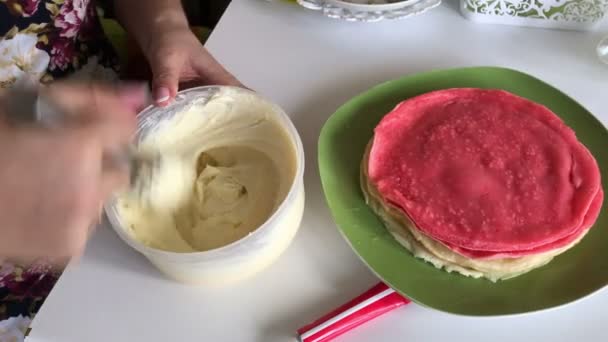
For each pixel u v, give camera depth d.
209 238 0.50
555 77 0.64
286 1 0.73
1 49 0.61
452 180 0.50
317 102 0.63
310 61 0.67
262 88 0.65
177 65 0.60
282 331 0.48
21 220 0.37
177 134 0.56
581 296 0.46
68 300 0.50
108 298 0.50
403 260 0.49
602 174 0.53
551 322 0.47
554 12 0.67
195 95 0.55
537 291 0.47
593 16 0.66
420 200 0.49
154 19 0.67
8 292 0.64
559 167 0.51
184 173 0.54
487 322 0.47
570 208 0.48
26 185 0.37
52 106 0.42
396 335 0.47
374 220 0.52
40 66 0.65
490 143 0.53
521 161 0.51
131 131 0.46
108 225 0.54
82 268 0.52
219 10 0.96
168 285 0.51
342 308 0.47
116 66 0.78
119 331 0.48
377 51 0.68
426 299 0.46
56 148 0.38
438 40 0.69
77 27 0.68
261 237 0.46
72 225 0.38
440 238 0.47
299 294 0.50
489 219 0.48
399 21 0.71
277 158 0.54
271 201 0.52
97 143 0.40
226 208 0.52
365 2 0.69
